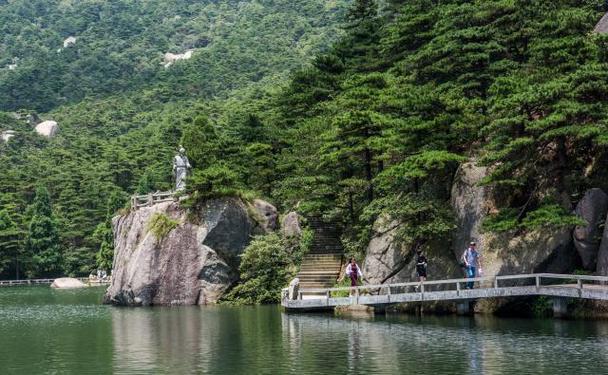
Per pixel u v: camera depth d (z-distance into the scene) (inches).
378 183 2190.0
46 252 4739.2
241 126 3157.0
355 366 1146.7
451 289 1812.3
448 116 1871.3
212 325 1734.7
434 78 2380.7
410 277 1875.0
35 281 4660.4
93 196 5206.7
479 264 1747.0
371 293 1925.4
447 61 2209.6
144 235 2492.6
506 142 1716.3
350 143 2191.2
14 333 1723.7
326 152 2274.9
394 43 2807.6
